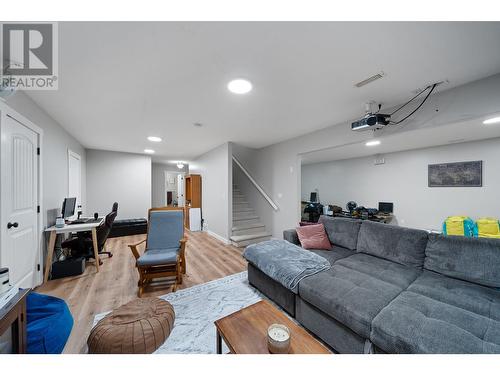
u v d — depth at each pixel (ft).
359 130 7.80
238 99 7.25
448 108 6.54
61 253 10.52
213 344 4.97
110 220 10.46
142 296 7.15
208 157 17.15
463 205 14.15
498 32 4.06
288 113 8.59
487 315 4.03
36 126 7.67
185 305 6.58
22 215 6.99
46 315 4.71
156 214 9.62
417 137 12.76
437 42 4.38
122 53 4.76
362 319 4.06
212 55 4.84
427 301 4.41
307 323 5.41
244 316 4.22
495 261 5.02
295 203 12.75
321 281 5.42
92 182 16.39
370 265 6.50
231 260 10.82
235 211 16.21
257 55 4.85
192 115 8.83
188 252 12.16
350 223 8.52
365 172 19.98
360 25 3.91
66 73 5.60
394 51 4.70
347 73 5.62
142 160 18.54
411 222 16.75
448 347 3.20
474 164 13.66
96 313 6.17
